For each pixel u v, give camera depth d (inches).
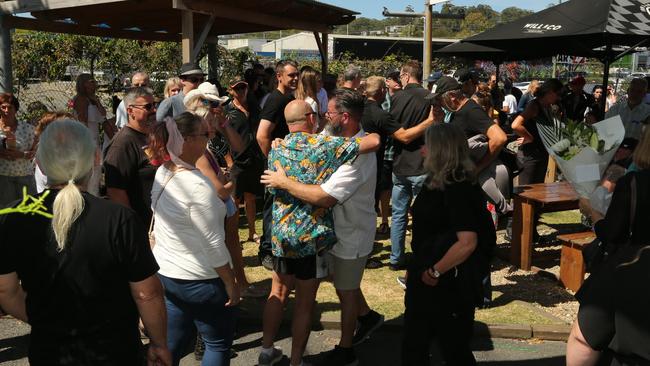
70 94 414.6
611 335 88.0
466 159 119.7
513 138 379.6
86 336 81.6
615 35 264.1
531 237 225.6
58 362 81.4
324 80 287.3
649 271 84.8
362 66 716.0
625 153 179.2
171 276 117.0
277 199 138.3
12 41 396.2
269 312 149.5
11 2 290.4
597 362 91.5
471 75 223.5
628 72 943.0
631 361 86.4
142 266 84.9
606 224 93.4
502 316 184.1
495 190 197.0
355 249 145.2
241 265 193.6
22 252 80.6
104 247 81.4
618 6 239.5
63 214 79.0
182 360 161.3
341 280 148.3
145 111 148.5
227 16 287.7
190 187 112.7
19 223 81.3
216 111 173.2
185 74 226.1
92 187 167.5
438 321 122.3
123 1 269.4
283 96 199.5
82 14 317.7
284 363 159.8
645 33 225.3
